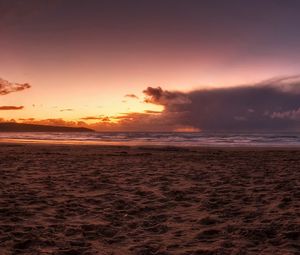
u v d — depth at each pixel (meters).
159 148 21.86
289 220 4.64
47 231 4.40
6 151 18.36
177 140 38.12
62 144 27.39
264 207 5.51
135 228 4.64
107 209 5.61
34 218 5.00
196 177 8.86
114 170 10.22
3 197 6.29
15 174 9.18
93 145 25.61
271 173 9.50
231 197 6.35
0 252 3.65
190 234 4.30
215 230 4.38
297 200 5.88
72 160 13.12
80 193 6.84
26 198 6.23
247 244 3.84
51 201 6.05
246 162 12.71
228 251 3.63
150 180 8.40
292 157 15.10
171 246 3.85
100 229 4.54
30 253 3.64
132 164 11.87
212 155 16.12
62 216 5.16
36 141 34.44
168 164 11.91
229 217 5.02
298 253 3.49
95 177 8.82
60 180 8.31
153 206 5.80
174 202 6.09
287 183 7.65
